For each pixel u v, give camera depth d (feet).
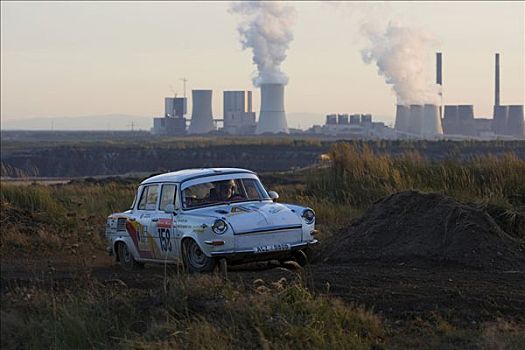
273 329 33.58
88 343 35.27
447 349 31.63
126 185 113.19
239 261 48.37
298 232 49.78
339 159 86.79
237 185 52.42
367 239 52.06
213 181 51.98
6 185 91.71
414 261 48.96
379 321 34.63
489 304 36.73
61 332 35.91
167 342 33.12
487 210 58.03
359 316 34.60
